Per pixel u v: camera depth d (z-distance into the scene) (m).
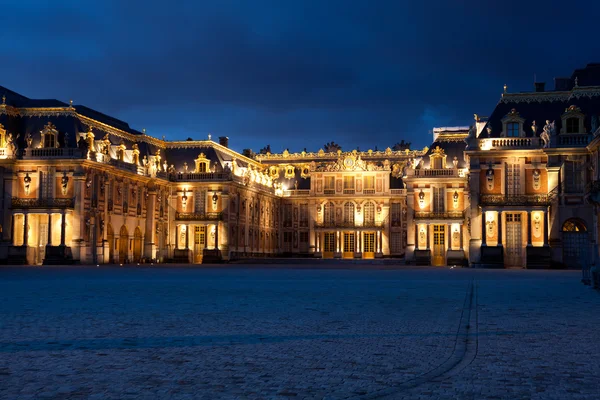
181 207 89.12
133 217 81.38
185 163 90.00
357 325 15.51
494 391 8.97
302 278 38.38
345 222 101.12
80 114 75.12
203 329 14.73
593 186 51.09
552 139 62.69
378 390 9.01
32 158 71.06
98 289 27.25
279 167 107.75
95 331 14.32
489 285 31.27
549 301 22.20
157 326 15.16
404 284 31.97
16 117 73.94
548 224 62.91
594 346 12.62
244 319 16.56
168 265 70.62
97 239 73.12
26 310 18.34
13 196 71.50
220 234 87.25
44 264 69.44
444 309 19.25
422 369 10.40
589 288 29.20
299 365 10.70
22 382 9.42
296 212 105.00
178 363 10.82
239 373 10.09
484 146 64.75
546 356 11.55
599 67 68.81
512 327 15.26
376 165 102.44
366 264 79.31
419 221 76.94
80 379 9.62
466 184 76.44
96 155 72.81
